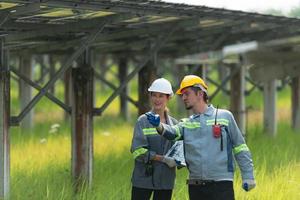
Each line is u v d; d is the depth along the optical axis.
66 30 17.19
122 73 36.41
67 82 35.06
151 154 13.25
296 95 31.88
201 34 23.67
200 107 12.30
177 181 17.62
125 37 21.44
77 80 18.73
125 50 28.19
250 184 12.14
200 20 19.34
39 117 38.66
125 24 19.22
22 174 18.61
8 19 14.99
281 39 28.98
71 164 18.72
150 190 13.58
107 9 14.92
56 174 18.73
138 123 13.38
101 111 18.92
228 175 12.14
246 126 30.16
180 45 27.77
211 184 12.08
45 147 24.55
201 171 12.09
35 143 25.97
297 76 30.39
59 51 24.91
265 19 21.16
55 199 16.06
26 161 20.95
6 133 15.95
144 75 21.92
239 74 30.50
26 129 31.56
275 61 29.62
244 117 30.59
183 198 16.12
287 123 34.91
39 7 13.69
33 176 18.41
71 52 24.83
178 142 13.24
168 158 13.20
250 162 12.20
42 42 19.45
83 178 18.39
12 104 45.03
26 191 16.56
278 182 17.33
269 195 16.34
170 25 19.69
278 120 36.34
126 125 34.41
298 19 22.39
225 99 45.12
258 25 24.00
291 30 25.84
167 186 13.52
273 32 26.98
